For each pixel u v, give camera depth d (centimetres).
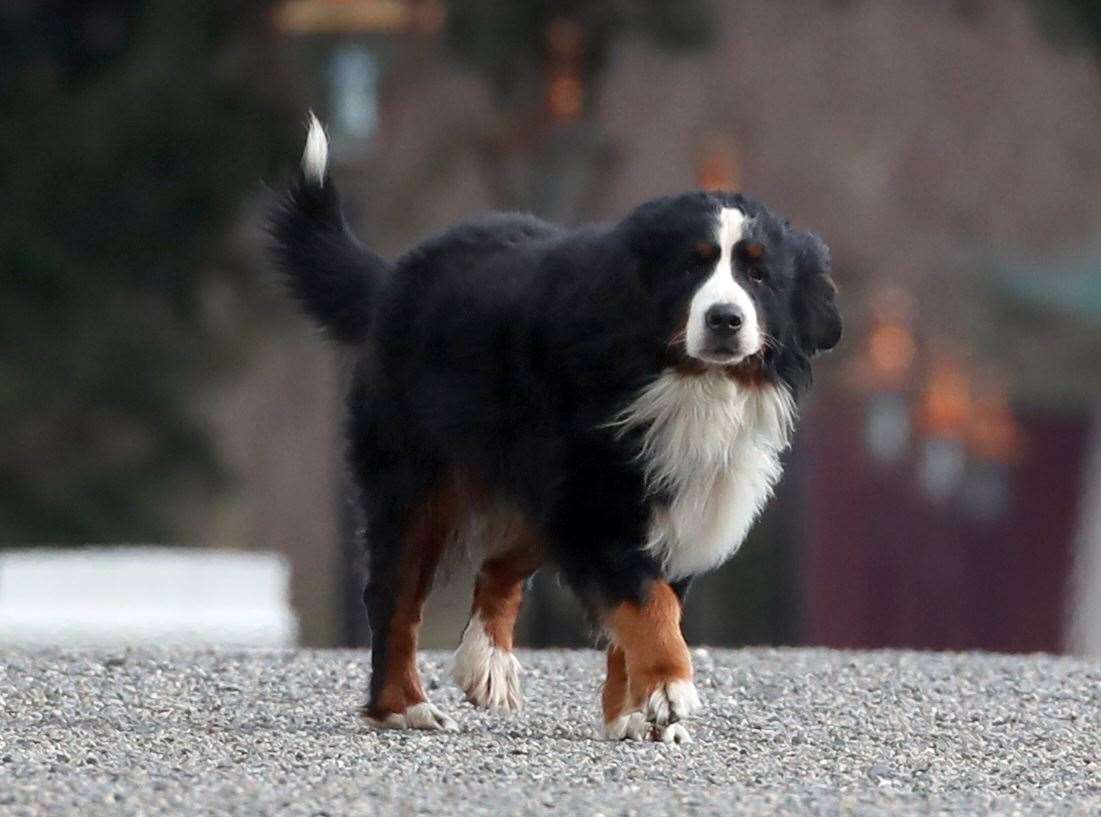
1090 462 2897
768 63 3509
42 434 2703
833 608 2370
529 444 1026
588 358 1009
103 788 853
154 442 2741
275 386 3141
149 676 1172
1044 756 994
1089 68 3650
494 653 1085
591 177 1912
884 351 2269
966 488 2373
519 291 1032
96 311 2703
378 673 1055
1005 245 3691
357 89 1766
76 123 2705
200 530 2862
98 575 1681
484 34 2630
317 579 2916
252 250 2755
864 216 3562
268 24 2695
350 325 1112
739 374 1016
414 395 1055
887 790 902
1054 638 2730
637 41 2859
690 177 3388
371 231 2797
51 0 2780
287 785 866
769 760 962
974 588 2559
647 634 995
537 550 1062
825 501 2367
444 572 1077
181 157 2709
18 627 1536
